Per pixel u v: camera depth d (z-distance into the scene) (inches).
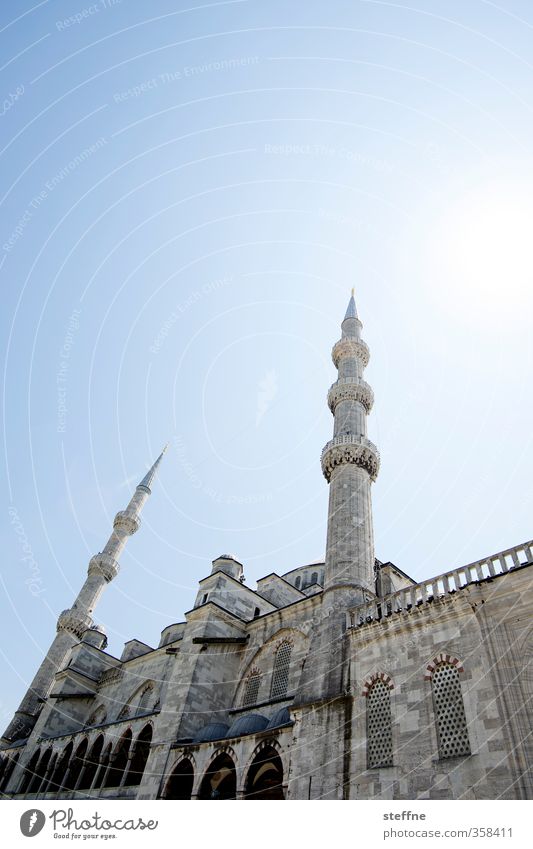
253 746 1065.5
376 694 923.4
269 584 1918.1
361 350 1790.1
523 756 683.4
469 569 914.1
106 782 1482.5
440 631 884.6
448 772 738.2
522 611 794.8
